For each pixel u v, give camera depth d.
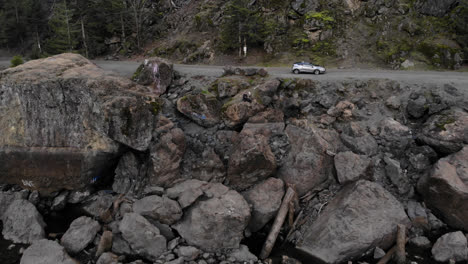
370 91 22.34
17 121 17.14
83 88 15.74
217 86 23.33
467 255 12.74
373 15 36.69
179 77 26.22
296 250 14.03
